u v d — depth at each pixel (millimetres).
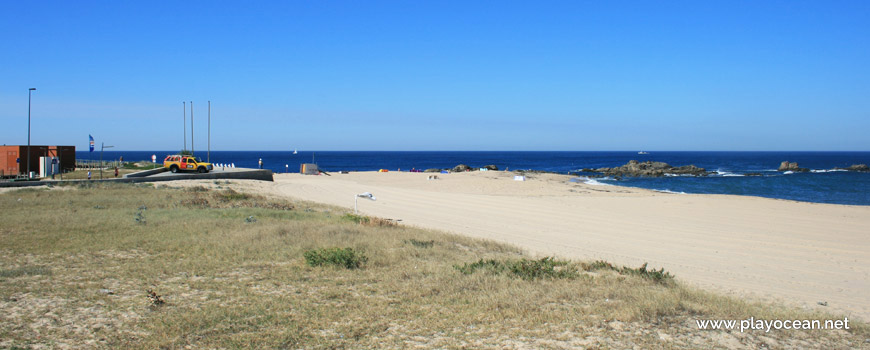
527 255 16688
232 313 8320
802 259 18609
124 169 52062
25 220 18203
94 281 10391
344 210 29328
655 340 7172
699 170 93688
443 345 7008
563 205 35500
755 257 18844
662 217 30000
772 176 85812
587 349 6812
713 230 25219
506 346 6949
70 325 7699
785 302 11586
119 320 7969
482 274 11477
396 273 11555
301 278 11031
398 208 32438
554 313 8359
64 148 48812
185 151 60906
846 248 20875
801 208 35125
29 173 37969
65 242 14539
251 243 14953
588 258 17281
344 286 10352
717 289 12891
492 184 57000
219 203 27359
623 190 54156
